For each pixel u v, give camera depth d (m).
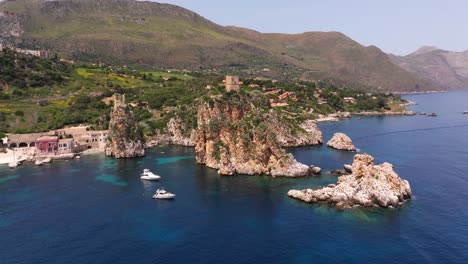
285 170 161.25
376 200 125.00
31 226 115.88
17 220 120.50
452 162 178.62
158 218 119.94
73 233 110.56
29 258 97.19
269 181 154.88
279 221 115.12
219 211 124.25
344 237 104.00
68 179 165.38
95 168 184.00
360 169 132.75
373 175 130.38
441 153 199.38
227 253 97.31
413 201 128.38
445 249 97.00
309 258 93.81
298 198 132.50
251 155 168.38
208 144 181.00
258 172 165.50
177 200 135.38
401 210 120.69
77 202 135.75
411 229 107.88
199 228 112.06
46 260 96.06
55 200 138.25
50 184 158.50
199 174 167.75
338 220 114.50
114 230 112.00
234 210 124.62
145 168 181.00
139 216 121.81
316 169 163.75
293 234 106.44
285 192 140.50
